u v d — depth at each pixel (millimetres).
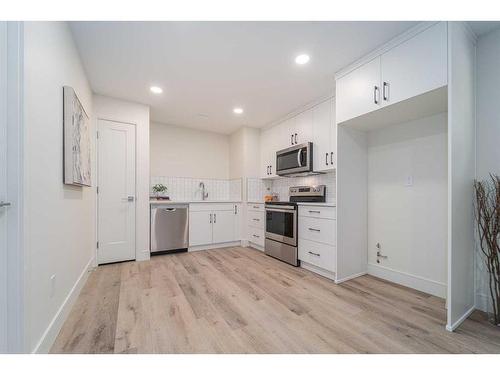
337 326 1542
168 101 3053
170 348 1312
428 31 1647
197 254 3424
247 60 2141
